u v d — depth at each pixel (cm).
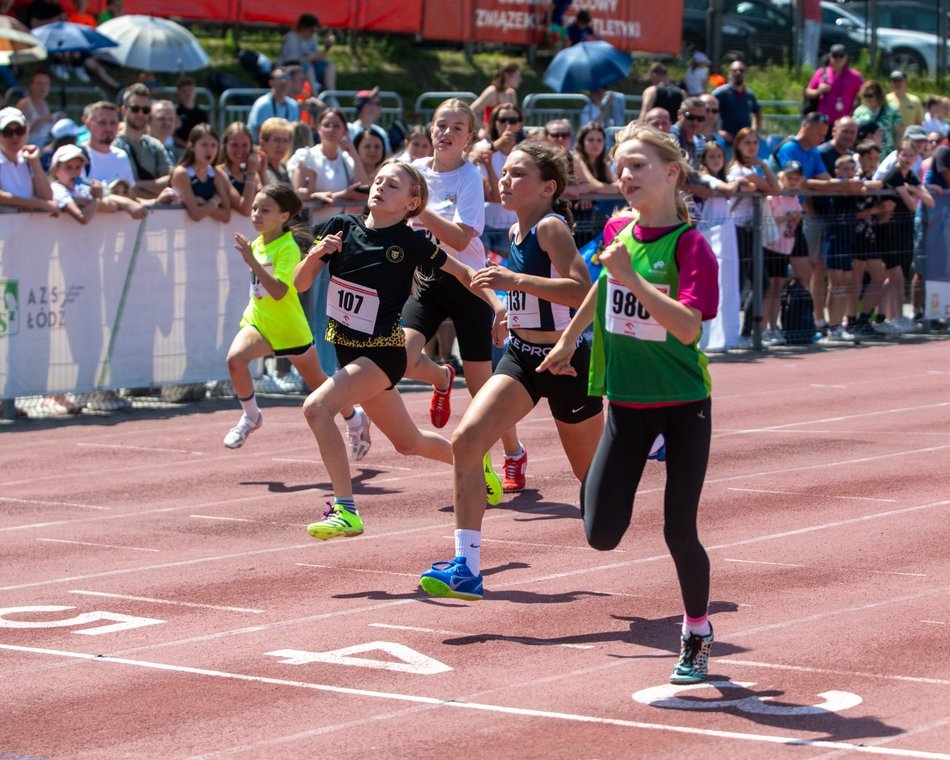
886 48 5356
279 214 1584
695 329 834
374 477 1606
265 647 966
